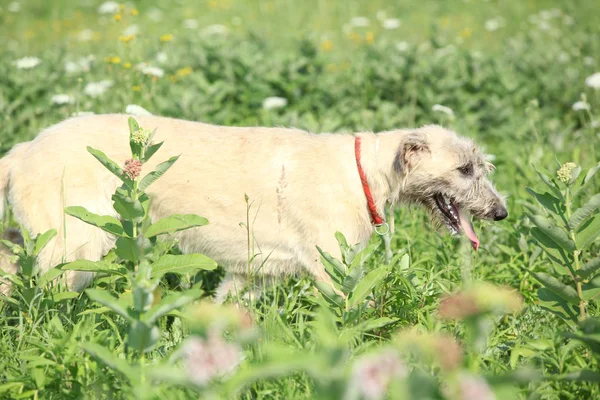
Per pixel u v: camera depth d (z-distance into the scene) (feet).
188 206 25.04
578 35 56.29
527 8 80.74
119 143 24.22
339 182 24.70
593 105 42.96
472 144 26.17
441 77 44.75
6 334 20.25
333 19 77.25
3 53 51.70
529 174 33.01
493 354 18.85
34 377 16.12
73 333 17.19
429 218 26.86
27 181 23.63
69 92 38.68
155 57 46.68
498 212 26.35
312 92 44.04
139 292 13.93
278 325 19.47
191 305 22.09
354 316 18.31
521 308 22.12
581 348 18.80
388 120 39.50
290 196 24.57
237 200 24.85
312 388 16.14
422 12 81.61
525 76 48.80
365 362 10.79
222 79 44.55
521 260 27.12
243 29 71.51
